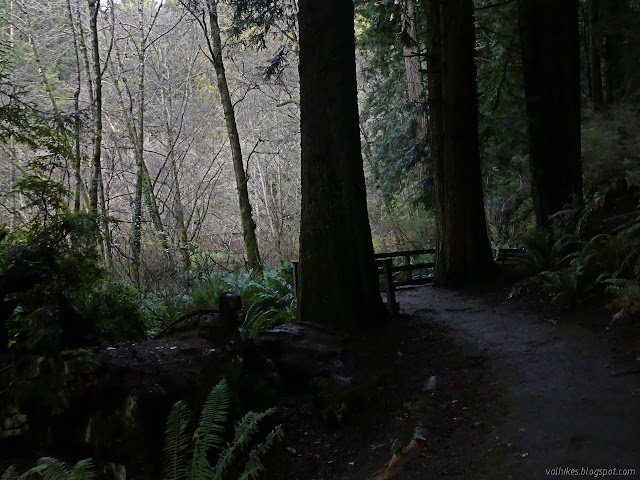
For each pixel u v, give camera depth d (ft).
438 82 38.78
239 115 93.40
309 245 26.63
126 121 68.85
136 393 14.78
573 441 14.10
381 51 61.31
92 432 15.30
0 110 32.30
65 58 78.38
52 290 22.17
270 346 21.83
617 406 15.42
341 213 26.27
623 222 31.89
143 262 45.14
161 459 14.64
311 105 26.27
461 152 36.86
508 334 24.12
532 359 20.52
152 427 14.69
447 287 37.27
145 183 66.39
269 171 97.35
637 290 21.57
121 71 70.79
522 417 16.02
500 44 50.60
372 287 26.84
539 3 35.73
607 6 56.59
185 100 77.05
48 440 16.48
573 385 17.48
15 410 16.83
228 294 18.74
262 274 47.29
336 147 26.12
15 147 59.57
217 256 68.64
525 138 52.49
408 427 16.93
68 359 15.71
